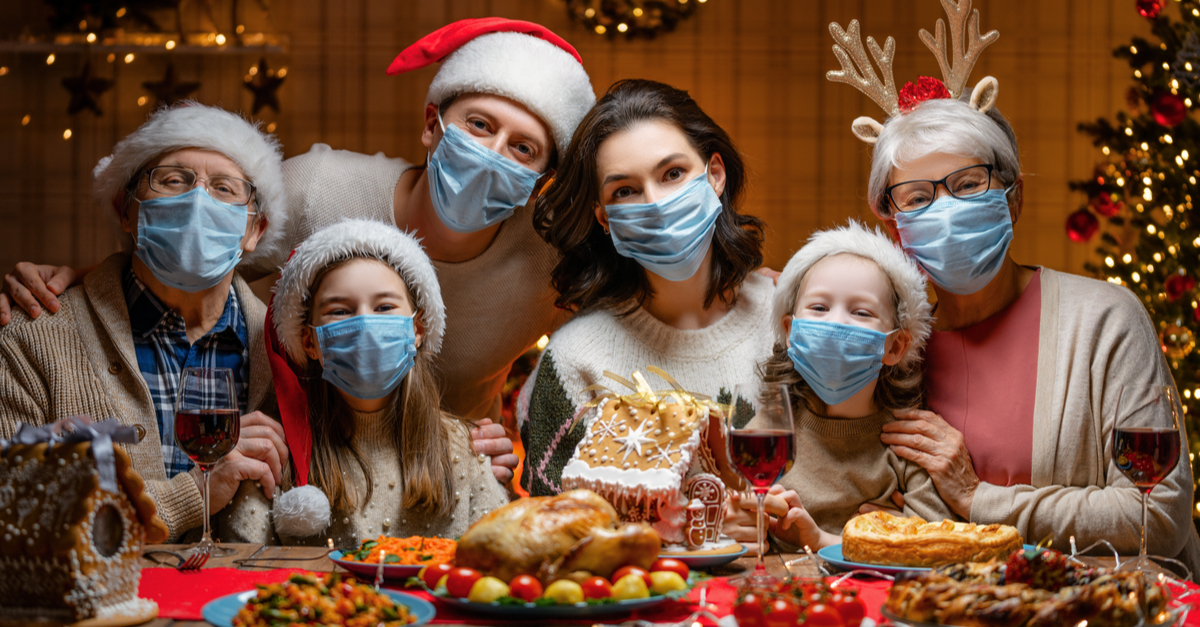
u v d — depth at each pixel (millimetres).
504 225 2539
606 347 2178
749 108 6668
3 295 2109
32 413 1983
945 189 2031
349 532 1968
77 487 1226
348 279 1983
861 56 2334
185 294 2127
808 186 6645
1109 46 6496
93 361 2035
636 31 6418
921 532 1607
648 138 2111
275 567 1604
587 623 1275
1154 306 3566
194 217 2008
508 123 2314
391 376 1962
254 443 1960
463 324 2570
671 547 1607
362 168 2633
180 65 6578
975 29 2258
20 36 6434
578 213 2234
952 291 2111
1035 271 2238
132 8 6430
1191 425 3365
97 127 6590
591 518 1354
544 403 2158
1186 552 2125
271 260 2496
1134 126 3744
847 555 1633
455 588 1303
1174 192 3625
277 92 6551
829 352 1943
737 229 2242
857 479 2035
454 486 2080
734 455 1486
